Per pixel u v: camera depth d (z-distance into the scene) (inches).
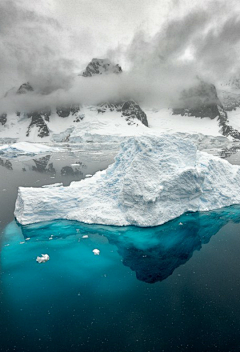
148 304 418.0
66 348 335.9
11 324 378.9
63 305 419.5
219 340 343.3
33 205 776.3
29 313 402.0
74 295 444.5
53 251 608.7
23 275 509.4
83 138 6781.5
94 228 716.7
